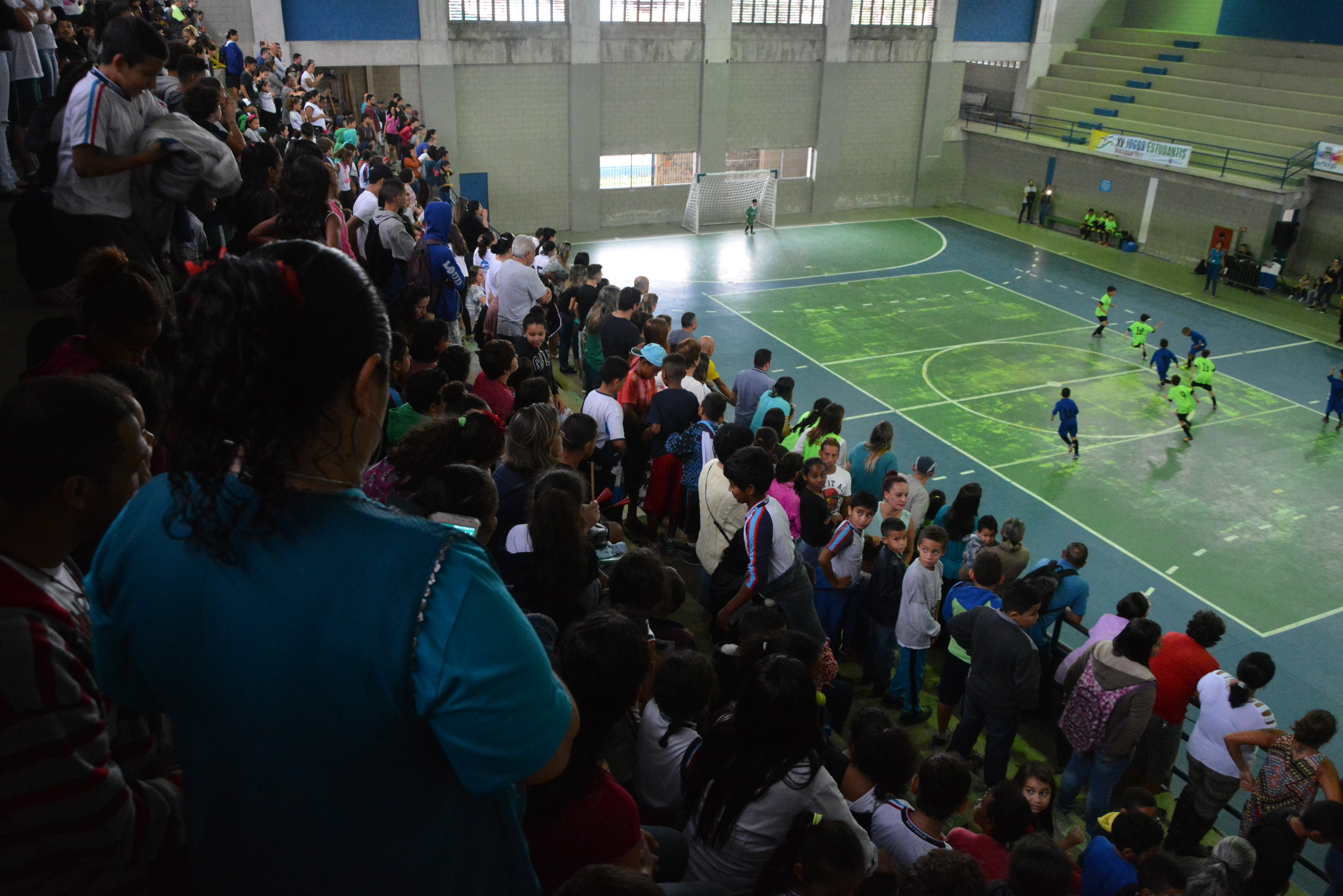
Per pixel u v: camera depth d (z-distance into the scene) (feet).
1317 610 54.39
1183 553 59.57
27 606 5.51
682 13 127.34
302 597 4.01
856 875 10.77
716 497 23.62
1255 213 111.24
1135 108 132.98
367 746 4.10
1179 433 75.05
